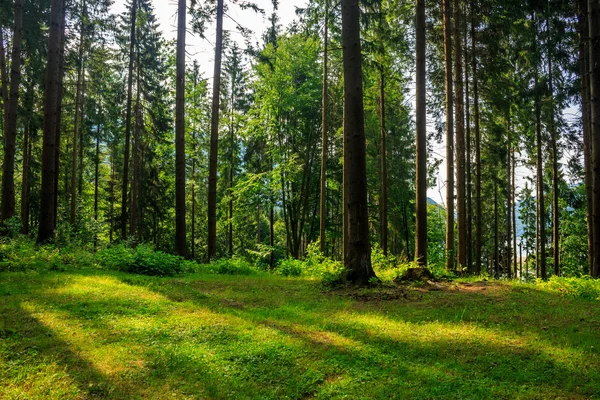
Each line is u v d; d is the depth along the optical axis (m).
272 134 24.41
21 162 25.53
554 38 13.84
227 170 29.70
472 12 15.24
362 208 10.03
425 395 4.00
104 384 3.89
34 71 18.41
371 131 23.48
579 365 4.79
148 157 25.66
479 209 18.16
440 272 12.98
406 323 6.61
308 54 23.45
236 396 3.85
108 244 15.80
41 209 13.27
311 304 8.07
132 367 4.34
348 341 5.61
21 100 17.91
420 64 12.55
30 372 4.00
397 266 14.21
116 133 28.56
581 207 21.33
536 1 13.40
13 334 4.98
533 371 4.62
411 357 5.07
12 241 11.53
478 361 4.93
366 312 7.35
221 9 15.29
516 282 12.06
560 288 10.36
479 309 7.62
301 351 5.12
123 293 7.71
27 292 7.18
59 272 9.91
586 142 16.02
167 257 12.30
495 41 15.57
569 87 15.08
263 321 6.47
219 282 10.74
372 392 4.02
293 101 23.25
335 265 14.11
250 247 39.12
